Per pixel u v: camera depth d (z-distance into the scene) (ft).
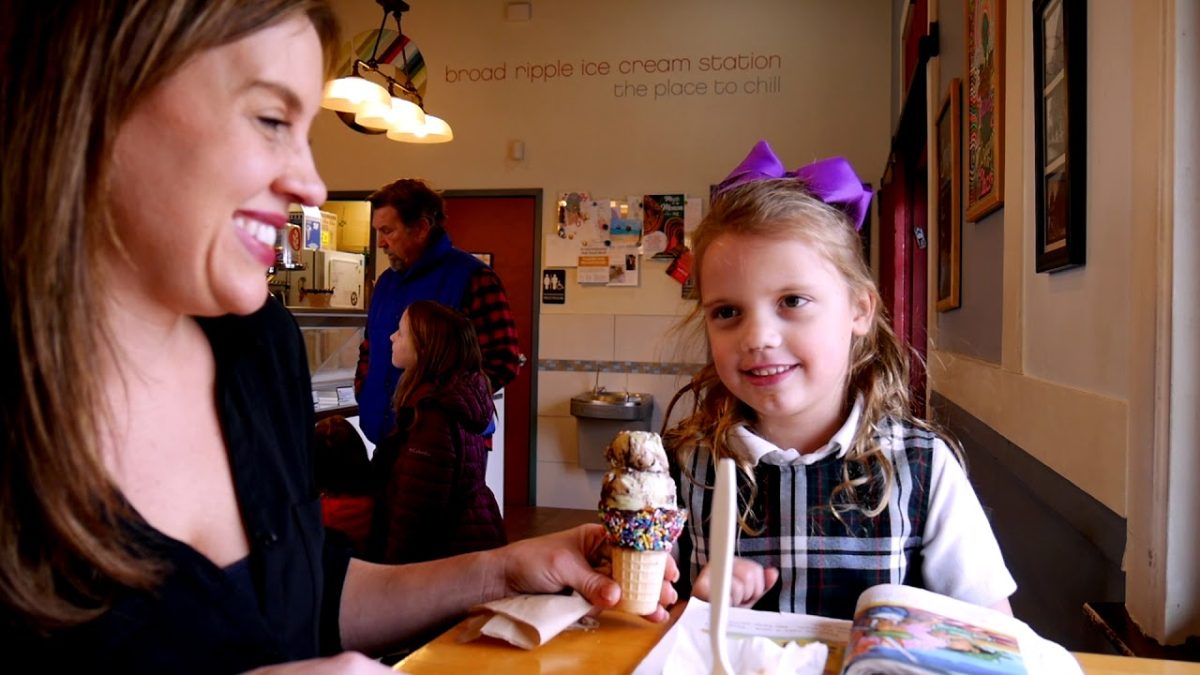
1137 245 3.64
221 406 2.51
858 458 3.66
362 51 17.37
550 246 17.51
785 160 16.51
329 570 3.11
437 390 6.82
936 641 2.28
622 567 2.90
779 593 3.64
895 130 14.47
